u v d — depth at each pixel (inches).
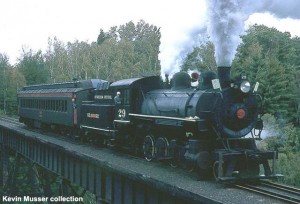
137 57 3353.8
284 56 2004.2
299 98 1722.4
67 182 790.5
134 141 640.4
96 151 683.4
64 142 827.4
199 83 522.9
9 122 1448.1
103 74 3021.7
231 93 480.1
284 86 1642.5
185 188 424.2
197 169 482.0
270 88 1601.9
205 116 479.8
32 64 2733.8
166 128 547.2
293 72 1877.5
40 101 1105.4
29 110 1208.2
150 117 571.8
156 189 452.1
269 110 1587.1
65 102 914.7
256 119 496.1
